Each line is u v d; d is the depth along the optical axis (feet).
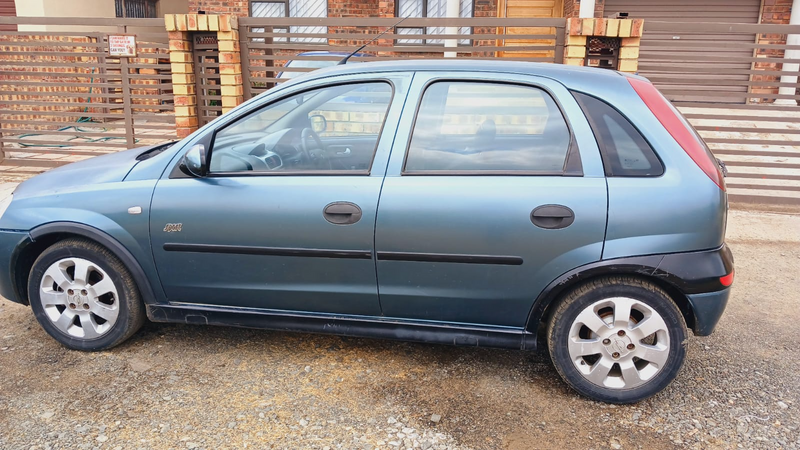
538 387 10.85
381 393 10.55
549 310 10.61
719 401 10.49
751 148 28.17
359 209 10.17
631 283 9.83
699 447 9.21
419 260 10.16
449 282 10.22
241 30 24.31
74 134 27.30
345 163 10.67
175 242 10.93
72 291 11.51
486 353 12.12
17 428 9.34
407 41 37.27
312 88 10.94
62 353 11.76
